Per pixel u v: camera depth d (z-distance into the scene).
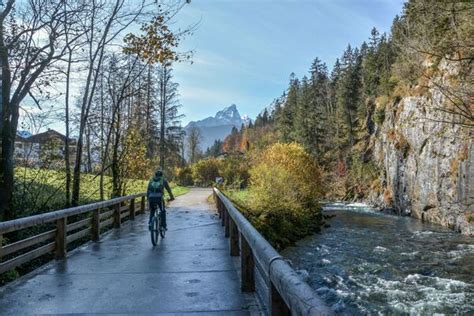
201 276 6.41
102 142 19.73
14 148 11.30
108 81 18.44
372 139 51.22
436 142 29.20
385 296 11.34
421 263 15.36
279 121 75.00
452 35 9.59
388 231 23.88
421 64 10.58
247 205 20.36
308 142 61.44
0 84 10.70
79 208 8.59
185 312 4.71
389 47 55.97
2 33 10.42
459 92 9.74
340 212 35.62
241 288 5.49
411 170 34.09
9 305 4.96
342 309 10.45
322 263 15.48
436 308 10.30
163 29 15.16
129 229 12.52
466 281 12.77
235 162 55.03
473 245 19.22
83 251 8.66
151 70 27.22
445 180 27.27
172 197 10.47
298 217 22.36
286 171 23.59
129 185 20.50
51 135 13.27
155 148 42.53
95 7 13.53
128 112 22.19
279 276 2.51
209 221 14.63
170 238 10.48
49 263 7.41
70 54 12.80
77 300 5.16
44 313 4.67
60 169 13.43
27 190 11.89
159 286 5.82
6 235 9.39
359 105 58.84
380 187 42.53
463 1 8.81
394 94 43.47
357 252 17.50
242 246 5.50
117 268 6.98
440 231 24.09
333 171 56.75
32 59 11.12
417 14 10.27
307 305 1.83
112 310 4.77
